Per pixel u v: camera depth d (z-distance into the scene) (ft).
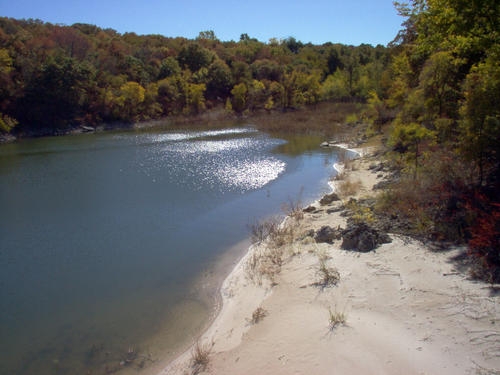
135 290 29.22
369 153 82.43
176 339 23.03
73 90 159.74
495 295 21.36
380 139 95.04
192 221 44.57
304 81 231.50
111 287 29.86
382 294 23.53
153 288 29.37
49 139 132.36
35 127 147.23
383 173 59.36
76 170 76.18
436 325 19.80
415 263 26.55
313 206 45.52
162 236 40.16
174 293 28.50
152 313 25.99
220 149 100.89
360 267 27.27
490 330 18.72
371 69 209.87
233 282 29.32
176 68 233.14
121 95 174.81
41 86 150.71
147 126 174.40
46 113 151.64
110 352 22.13
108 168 77.56
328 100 235.20
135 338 23.34
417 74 77.61
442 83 50.90
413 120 57.57
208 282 29.89
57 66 153.89
